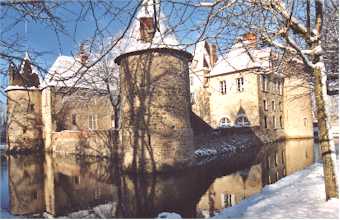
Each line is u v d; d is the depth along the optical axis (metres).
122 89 20.75
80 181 19.44
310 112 42.41
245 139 31.30
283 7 6.93
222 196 13.72
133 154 19.69
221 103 37.53
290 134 40.91
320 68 8.04
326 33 10.03
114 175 20.41
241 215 7.77
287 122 40.88
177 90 20.02
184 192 14.89
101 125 39.44
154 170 19.03
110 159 25.73
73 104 37.22
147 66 19.44
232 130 30.05
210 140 27.14
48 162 28.31
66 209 13.19
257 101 34.56
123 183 17.98
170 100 19.66
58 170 24.02
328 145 8.14
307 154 25.27
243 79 35.66
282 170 18.91
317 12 7.80
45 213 12.65
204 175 18.59
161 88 19.48
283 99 40.72
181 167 19.67
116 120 25.98
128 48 19.80
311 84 14.74
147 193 15.19
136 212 12.10
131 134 19.91
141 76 19.66
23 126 36.81
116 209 12.80
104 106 39.69
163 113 19.44
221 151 27.28
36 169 24.86
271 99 37.66
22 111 36.62
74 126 37.44
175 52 19.64
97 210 12.82
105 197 14.94
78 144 30.27
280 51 9.15
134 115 19.81
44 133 37.81
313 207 7.75
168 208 12.39
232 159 24.09
